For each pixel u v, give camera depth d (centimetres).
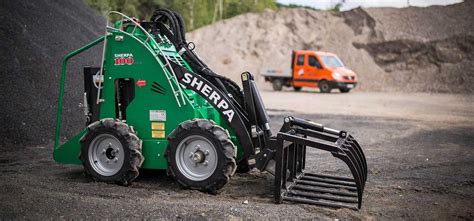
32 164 730
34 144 866
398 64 3275
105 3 2423
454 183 658
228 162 560
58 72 1078
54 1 1430
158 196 557
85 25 1444
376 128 1208
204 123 571
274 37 3800
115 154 609
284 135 542
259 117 616
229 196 571
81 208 495
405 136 1090
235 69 3588
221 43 3825
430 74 3095
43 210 484
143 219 468
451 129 1202
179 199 546
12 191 542
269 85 3209
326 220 485
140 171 687
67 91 1038
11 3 1211
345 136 579
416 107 1808
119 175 599
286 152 573
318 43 3666
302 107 1739
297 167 662
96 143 619
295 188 598
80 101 1037
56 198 527
